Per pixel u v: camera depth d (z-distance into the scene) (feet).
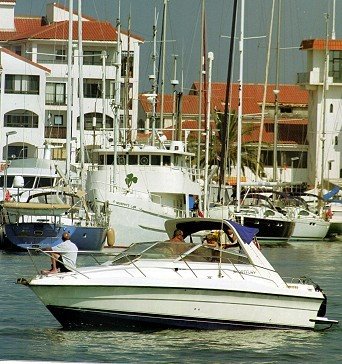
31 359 182.09
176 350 192.24
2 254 383.45
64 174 446.60
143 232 421.59
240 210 517.14
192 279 203.51
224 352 192.24
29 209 384.47
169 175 431.43
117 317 202.69
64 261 222.69
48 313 231.30
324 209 624.18
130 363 175.73
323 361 188.96
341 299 274.36
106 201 412.57
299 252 483.10
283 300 207.82
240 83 512.22
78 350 190.08
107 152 437.99
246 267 208.85
